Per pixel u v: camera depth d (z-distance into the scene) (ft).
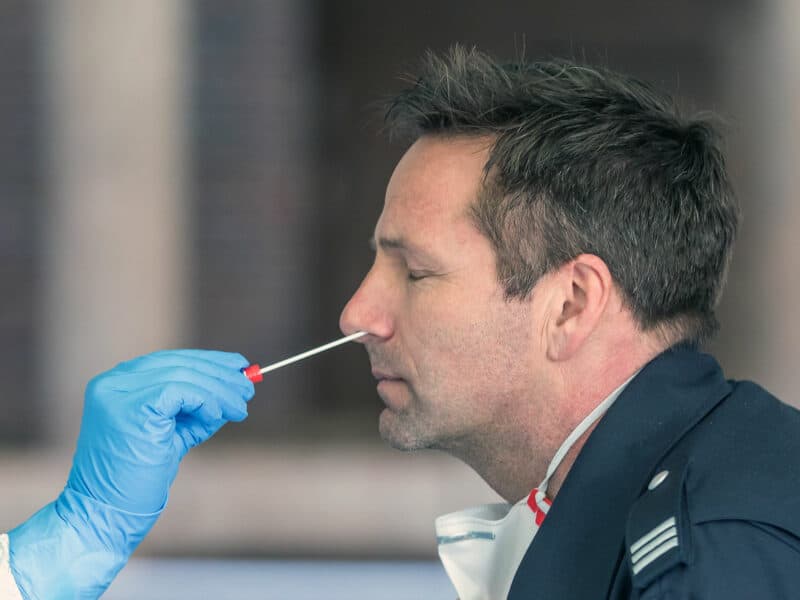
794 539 12.59
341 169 70.08
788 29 67.05
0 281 63.05
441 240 15.37
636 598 12.71
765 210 66.18
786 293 65.62
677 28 70.23
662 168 15.52
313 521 60.23
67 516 16.72
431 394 15.56
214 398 16.80
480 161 15.48
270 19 65.77
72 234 62.64
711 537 12.57
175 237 63.41
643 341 15.47
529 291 15.21
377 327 15.92
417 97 16.08
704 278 15.85
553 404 15.33
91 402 16.89
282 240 67.10
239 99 65.87
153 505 16.84
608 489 14.32
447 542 16.26
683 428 14.46
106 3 62.13
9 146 62.90
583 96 15.58
